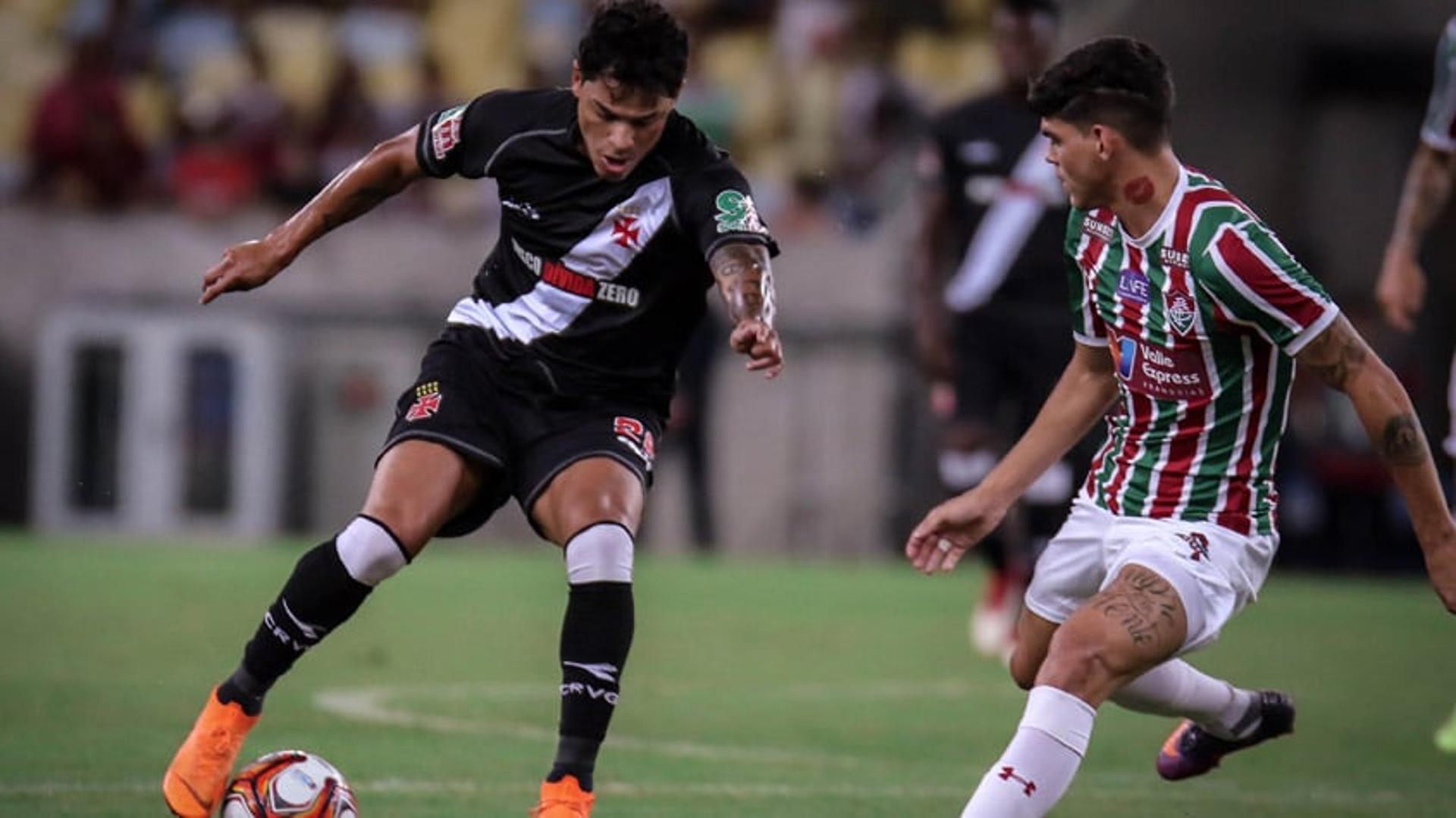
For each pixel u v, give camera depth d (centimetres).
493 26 6669
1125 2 5881
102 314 5559
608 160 1642
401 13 6681
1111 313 1634
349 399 5641
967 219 3228
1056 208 3188
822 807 1931
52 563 4441
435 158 1752
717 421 5512
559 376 1712
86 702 2511
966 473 3284
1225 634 3803
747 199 1662
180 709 2473
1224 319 1567
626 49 1605
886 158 6262
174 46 6475
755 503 5541
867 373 5547
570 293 1709
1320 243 6353
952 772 2181
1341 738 2550
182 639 3212
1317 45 6225
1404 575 5388
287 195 5784
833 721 2569
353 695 2659
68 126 5775
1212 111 6091
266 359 5572
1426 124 2514
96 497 5575
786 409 5541
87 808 1812
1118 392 1706
